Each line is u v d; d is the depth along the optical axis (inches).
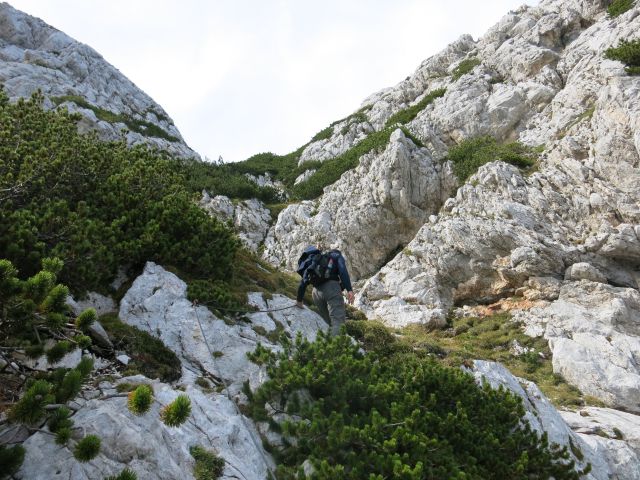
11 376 178.1
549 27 1385.3
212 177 1349.7
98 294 300.2
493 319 757.3
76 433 148.8
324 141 1753.2
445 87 1478.8
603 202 799.7
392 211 1055.6
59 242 283.6
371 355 281.7
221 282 361.7
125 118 1307.8
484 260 826.8
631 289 713.6
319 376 217.2
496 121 1219.9
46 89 1197.7
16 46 1439.5
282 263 1087.6
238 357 262.8
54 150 366.6
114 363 239.9
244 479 177.0
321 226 1093.8
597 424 440.1
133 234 350.6
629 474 370.9
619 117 846.5
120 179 396.5
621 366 581.6
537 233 803.4
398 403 241.4
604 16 1320.1
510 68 1359.5
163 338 282.0
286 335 277.9
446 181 1069.8
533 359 630.5
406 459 201.0
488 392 312.3
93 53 1562.5
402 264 910.4
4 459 129.0
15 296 163.0
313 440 192.2
